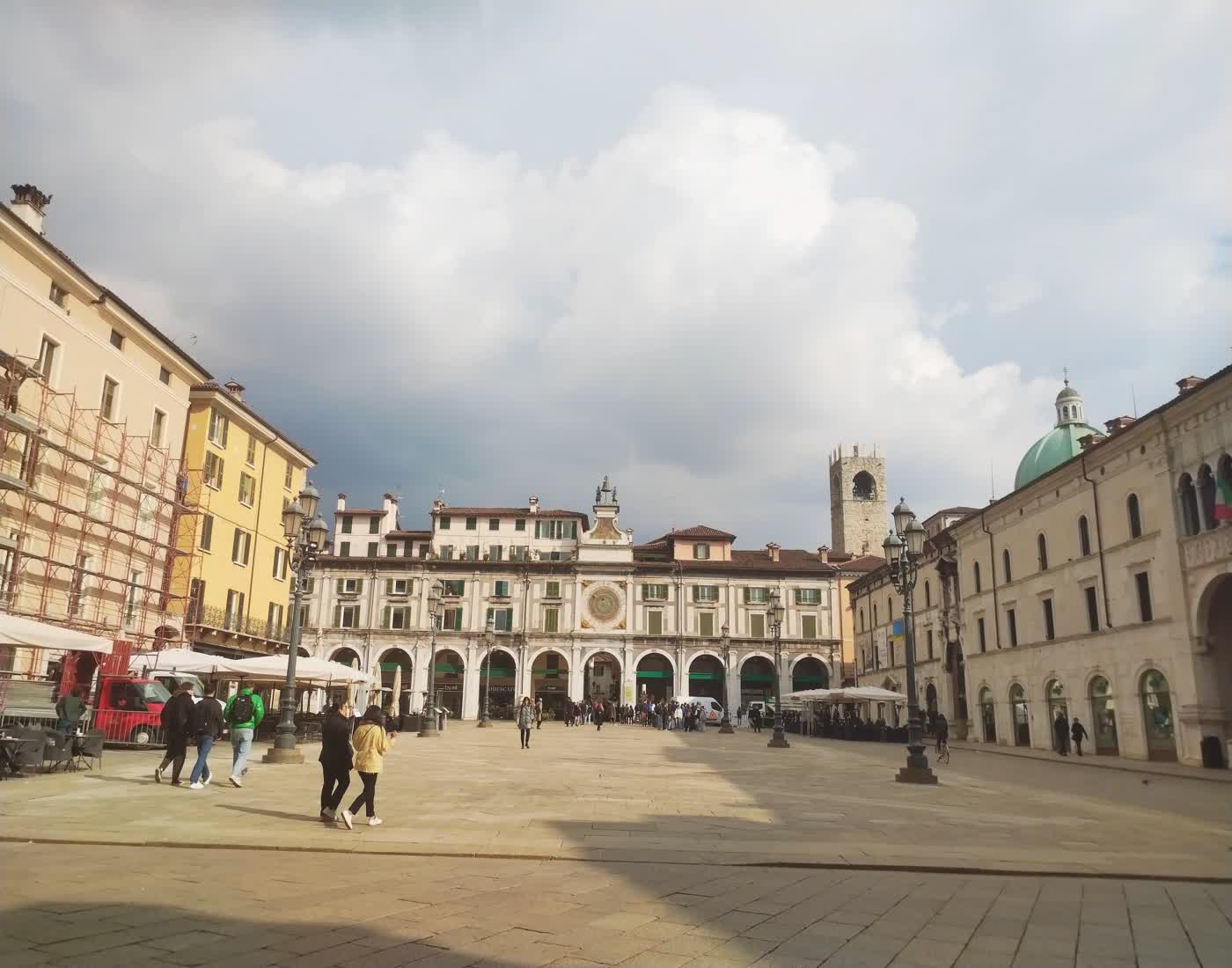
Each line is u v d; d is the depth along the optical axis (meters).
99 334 35.47
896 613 68.31
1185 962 7.61
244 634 47.09
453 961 7.00
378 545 88.12
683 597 83.31
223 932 7.64
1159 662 36.03
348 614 83.00
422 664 81.75
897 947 7.91
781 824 15.42
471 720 78.88
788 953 7.59
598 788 20.47
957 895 10.20
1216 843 14.25
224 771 21.78
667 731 59.25
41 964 6.59
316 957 7.00
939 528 67.25
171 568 41.00
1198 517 34.38
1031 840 14.24
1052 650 44.69
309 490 26.25
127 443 37.28
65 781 18.75
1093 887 10.82
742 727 76.75
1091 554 41.50
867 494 124.00
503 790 19.42
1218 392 32.53
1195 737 33.50
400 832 13.32
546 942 7.62
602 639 82.19
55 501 32.12
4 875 9.65
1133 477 38.31
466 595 83.25
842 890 10.30
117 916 8.02
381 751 14.04
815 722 63.41
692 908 9.09
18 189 33.28
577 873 10.75
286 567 54.56
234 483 48.28
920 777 24.41
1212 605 34.34
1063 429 53.69
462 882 10.02
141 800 15.95
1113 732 39.50
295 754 24.70
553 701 84.12
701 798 18.95
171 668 31.83
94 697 30.69
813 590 83.75
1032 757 40.19
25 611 30.22
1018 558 48.78
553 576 83.69
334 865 10.82
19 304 30.69
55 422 32.69
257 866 10.60
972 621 54.25
